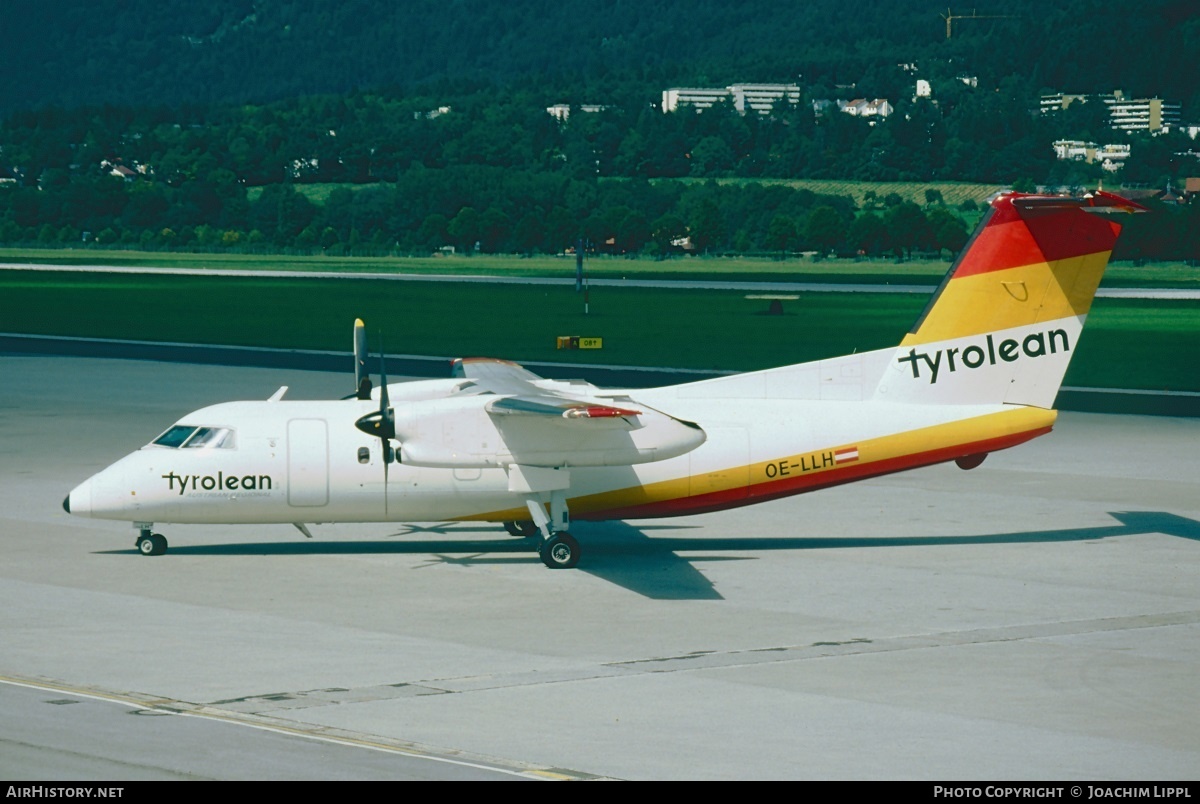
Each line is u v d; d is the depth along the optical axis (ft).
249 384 642.22
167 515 300.61
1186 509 360.69
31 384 641.81
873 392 313.53
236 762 166.91
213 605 257.55
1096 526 339.36
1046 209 307.58
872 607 257.34
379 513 303.89
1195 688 203.62
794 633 237.45
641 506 305.32
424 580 281.54
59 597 263.49
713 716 188.96
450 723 184.85
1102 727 184.75
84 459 430.61
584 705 194.08
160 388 625.41
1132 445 472.85
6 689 199.72
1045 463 437.58
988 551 311.27
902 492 390.63
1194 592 269.64
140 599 262.26
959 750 174.50
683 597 266.16
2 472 408.05
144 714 187.62
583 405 268.82
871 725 185.16
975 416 311.47
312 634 235.81
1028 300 311.27
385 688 202.28
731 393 315.58
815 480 308.40
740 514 360.07
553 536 293.02
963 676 210.18
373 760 168.45
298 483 300.20
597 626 242.58
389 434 291.79
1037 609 255.29
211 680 205.57
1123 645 228.84
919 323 312.71
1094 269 310.65
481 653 223.51
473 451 291.38
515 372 338.13
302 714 188.44
